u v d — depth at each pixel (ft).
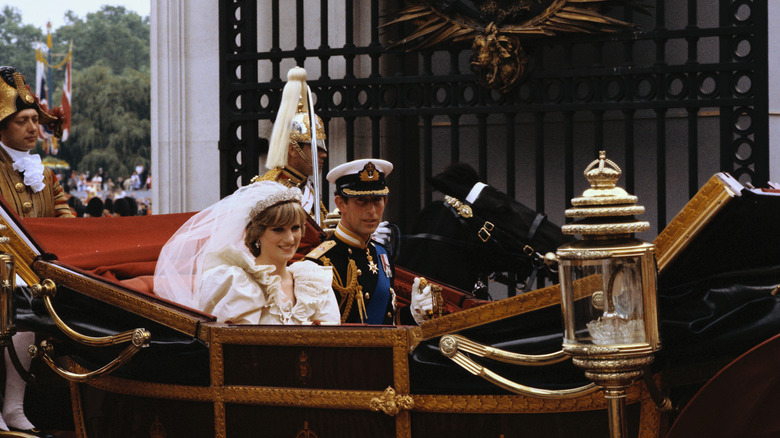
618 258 33.99
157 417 47.01
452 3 86.28
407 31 100.42
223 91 94.07
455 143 87.45
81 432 51.26
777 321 37.42
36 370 57.93
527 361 37.81
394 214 105.40
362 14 98.84
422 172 110.63
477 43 84.23
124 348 46.98
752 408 36.78
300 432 42.83
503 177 106.63
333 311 50.24
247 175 94.02
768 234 37.99
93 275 48.57
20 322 50.57
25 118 70.03
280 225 48.98
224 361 44.32
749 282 39.60
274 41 92.63
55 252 59.16
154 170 101.65
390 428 41.22
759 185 77.61
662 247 37.40
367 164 54.80
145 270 56.24
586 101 83.30
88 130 517.96
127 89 525.34
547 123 104.58
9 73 70.18
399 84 88.79
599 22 81.10
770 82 87.92
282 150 68.90
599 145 83.41
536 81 84.94
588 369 34.14
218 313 47.06
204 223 51.75
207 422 45.19
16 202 69.67
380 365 41.22
